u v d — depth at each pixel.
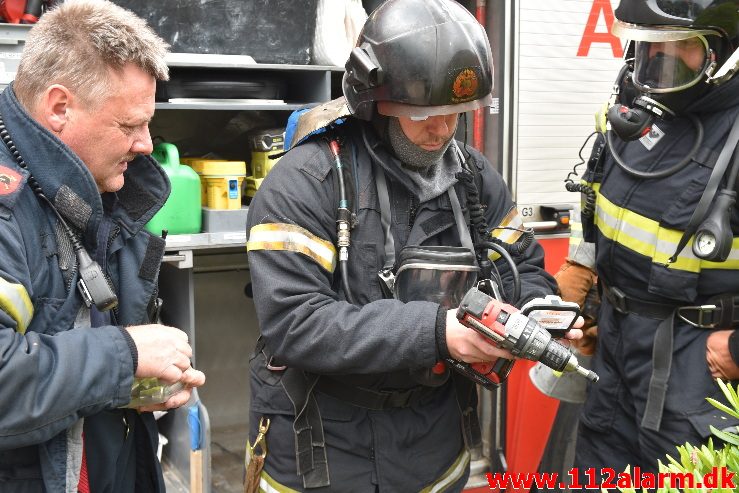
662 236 1.81
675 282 1.79
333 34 2.66
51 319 1.26
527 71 2.80
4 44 2.16
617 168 1.96
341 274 1.55
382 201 1.57
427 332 1.40
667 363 1.86
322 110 1.63
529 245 1.83
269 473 1.65
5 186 1.20
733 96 1.74
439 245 1.64
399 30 1.47
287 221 1.51
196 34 2.52
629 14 1.74
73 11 1.25
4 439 1.11
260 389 1.66
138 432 1.50
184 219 2.47
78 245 1.29
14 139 1.25
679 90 1.72
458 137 2.91
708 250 1.67
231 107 2.52
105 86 1.24
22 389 1.11
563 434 2.68
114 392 1.20
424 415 1.65
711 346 1.79
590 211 2.05
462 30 1.47
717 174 1.70
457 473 1.71
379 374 1.56
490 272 1.67
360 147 1.62
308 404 1.58
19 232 1.20
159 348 1.28
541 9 2.79
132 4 2.42
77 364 1.17
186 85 2.47
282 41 2.64
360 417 1.59
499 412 2.96
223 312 3.25
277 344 1.50
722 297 1.79
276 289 1.48
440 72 1.44
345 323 1.43
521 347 1.30
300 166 1.55
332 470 1.58
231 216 2.55
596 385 2.12
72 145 1.27
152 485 1.53
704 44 1.69
